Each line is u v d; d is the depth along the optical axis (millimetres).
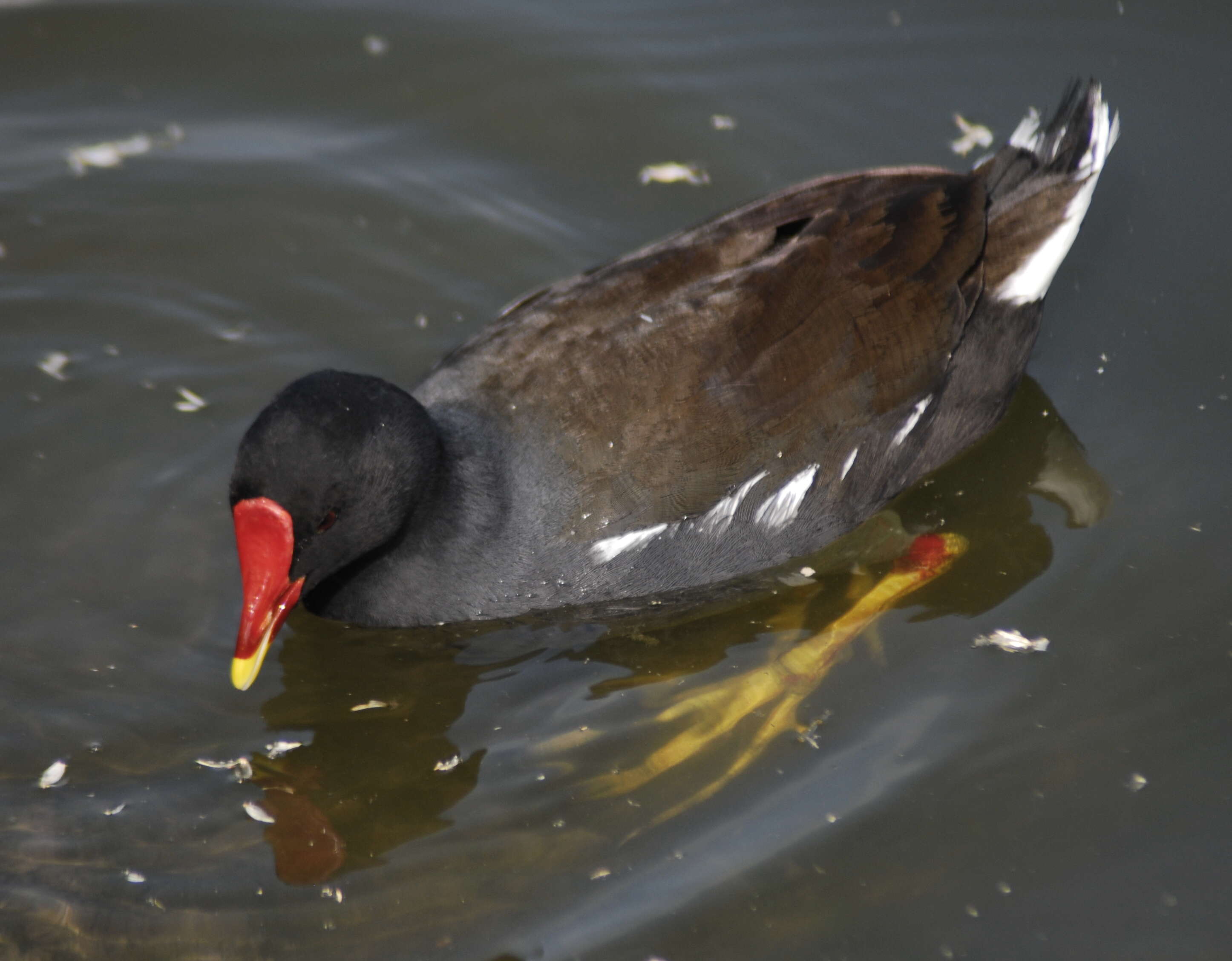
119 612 10383
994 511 11305
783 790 9039
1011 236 11219
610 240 13586
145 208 13844
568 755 9398
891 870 8469
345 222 13828
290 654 10297
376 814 9023
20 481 11344
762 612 10609
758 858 8555
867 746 9336
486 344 10398
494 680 10062
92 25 15422
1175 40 14969
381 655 10289
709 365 9883
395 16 15680
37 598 10445
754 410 9984
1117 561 10641
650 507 9930
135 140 14414
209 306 13039
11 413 11914
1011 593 10570
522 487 9938
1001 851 8570
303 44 15391
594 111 14750
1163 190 13562
